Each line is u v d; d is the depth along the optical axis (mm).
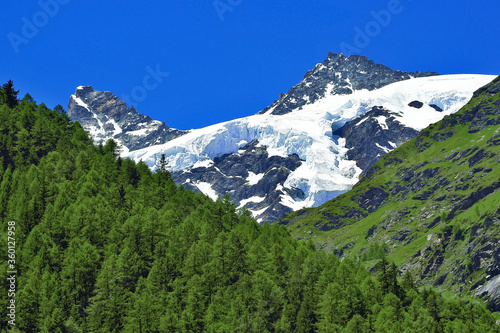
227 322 185000
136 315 175625
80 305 182625
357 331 184750
